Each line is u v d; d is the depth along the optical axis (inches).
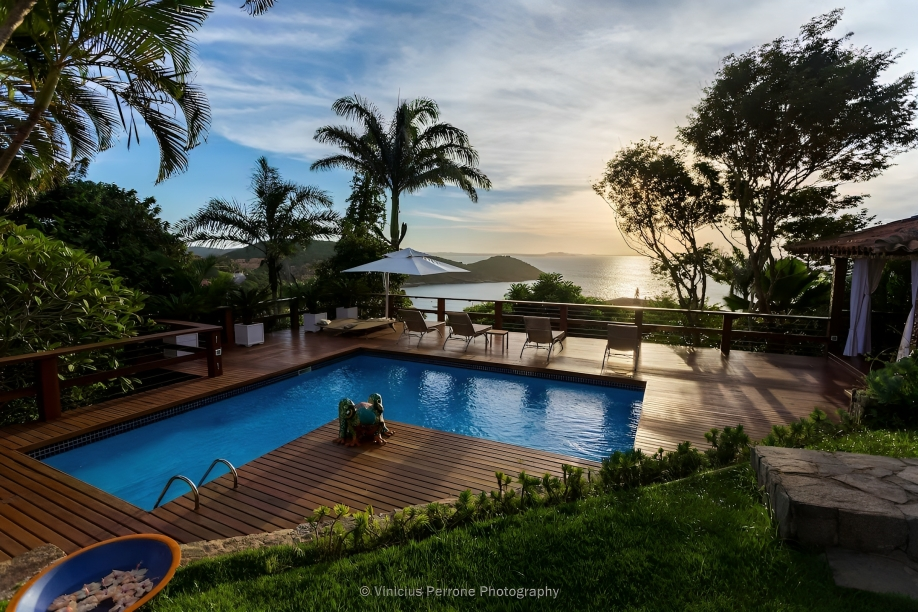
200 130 249.1
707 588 84.2
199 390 253.4
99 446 205.2
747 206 513.3
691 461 143.7
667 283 615.2
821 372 297.6
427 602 84.7
